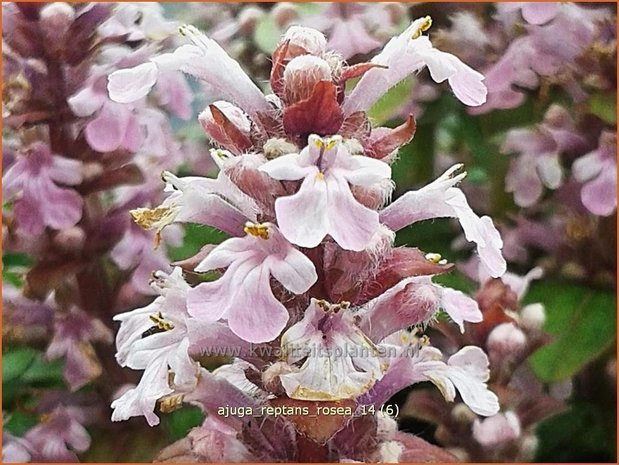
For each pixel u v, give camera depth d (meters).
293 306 0.07
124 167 0.11
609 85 0.11
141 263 0.11
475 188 0.13
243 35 0.13
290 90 0.07
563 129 0.12
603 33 0.11
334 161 0.06
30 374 0.11
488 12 0.13
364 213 0.06
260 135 0.07
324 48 0.07
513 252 0.12
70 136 0.11
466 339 0.09
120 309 0.11
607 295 0.11
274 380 0.07
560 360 0.10
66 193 0.11
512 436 0.09
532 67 0.12
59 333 0.11
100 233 0.11
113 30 0.11
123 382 0.11
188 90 0.13
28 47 0.11
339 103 0.07
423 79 0.12
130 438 0.11
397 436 0.08
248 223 0.07
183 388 0.07
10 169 0.11
